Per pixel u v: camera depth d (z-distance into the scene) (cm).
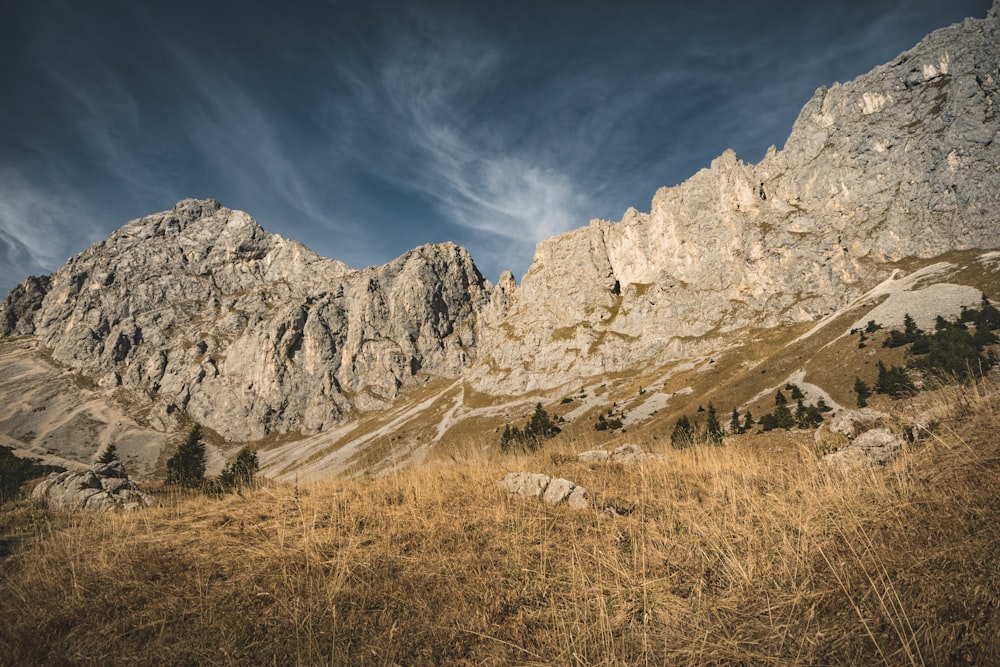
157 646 401
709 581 445
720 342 15800
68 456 16662
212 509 838
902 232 15088
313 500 818
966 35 16512
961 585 312
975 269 10950
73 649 400
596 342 18538
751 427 5972
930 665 274
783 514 552
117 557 587
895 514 437
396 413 19800
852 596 352
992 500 391
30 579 542
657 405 11000
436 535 622
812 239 16400
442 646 384
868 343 8850
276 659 369
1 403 19425
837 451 773
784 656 317
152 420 19988
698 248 19212
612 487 831
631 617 397
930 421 665
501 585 482
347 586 486
